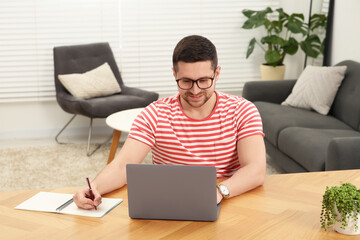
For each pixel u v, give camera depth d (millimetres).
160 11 4746
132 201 1466
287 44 4770
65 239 1355
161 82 4898
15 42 4508
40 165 3842
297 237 1353
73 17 4594
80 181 3510
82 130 4828
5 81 4562
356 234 1368
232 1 4844
